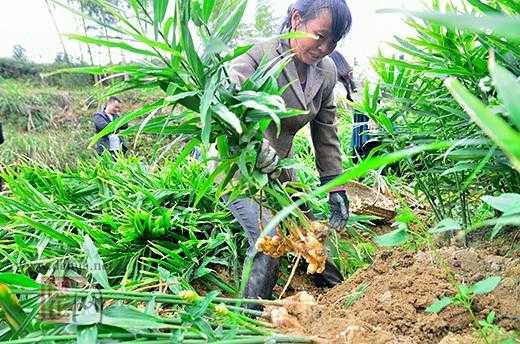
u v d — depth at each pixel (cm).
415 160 175
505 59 117
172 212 202
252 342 87
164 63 103
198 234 208
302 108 167
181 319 90
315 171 297
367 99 158
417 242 150
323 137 192
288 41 157
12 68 1223
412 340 96
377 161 41
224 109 98
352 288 140
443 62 138
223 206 211
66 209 207
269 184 115
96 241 183
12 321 85
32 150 822
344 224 180
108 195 225
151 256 192
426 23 136
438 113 154
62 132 961
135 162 263
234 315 94
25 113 977
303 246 117
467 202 162
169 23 100
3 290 84
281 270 193
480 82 119
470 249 130
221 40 93
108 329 85
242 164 105
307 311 111
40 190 227
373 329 100
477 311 101
